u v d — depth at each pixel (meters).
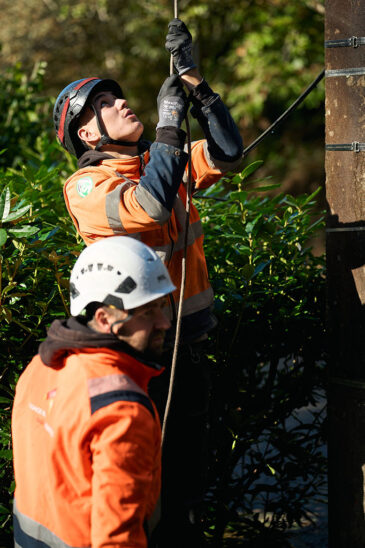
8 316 4.14
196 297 3.93
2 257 4.23
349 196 4.29
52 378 2.94
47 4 22.34
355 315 4.30
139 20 20.73
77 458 2.68
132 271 2.88
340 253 4.33
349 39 4.21
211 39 20.86
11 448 4.43
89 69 22.56
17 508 2.97
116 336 2.88
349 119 4.25
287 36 18.81
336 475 4.46
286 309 4.84
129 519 2.60
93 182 3.76
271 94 19.84
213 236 5.17
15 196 4.54
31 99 9.84
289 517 5.23
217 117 3.92
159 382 3.83
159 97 3.81
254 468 5.04
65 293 4.43
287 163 22.03
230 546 5.27
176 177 3.61
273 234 4.68
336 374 4.41
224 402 4.86
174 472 3.98
